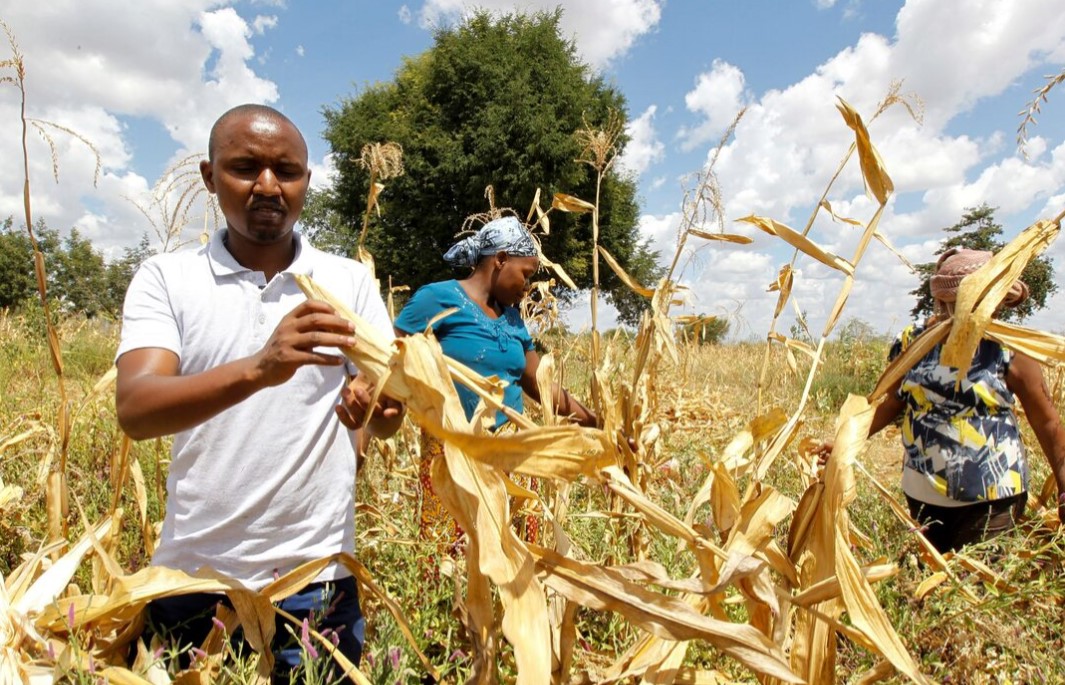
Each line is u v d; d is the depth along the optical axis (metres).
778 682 1.88
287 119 1.82
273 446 1.80
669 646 1.86
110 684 1.61
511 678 2.14
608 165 2.95
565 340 4.42
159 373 1.65
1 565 2.57
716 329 11.59
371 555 2.85
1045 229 1.66
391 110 25.75
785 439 2.14
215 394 1.48
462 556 2.45
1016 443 3.05
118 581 1.70
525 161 22.86
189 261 1.81
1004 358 2.98
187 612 1.86
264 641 1.74
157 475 2.87
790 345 2.83
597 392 3.09
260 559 1.81
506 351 2.99
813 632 1.88
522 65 23.47
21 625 1.67
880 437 7.54
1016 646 2.10
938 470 3.09
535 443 1.51
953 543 3.13
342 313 1.56
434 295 2.95
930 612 2.30
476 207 23.83
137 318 1.71
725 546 1.89
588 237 24.19
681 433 6.38
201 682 1.60
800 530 1.96
